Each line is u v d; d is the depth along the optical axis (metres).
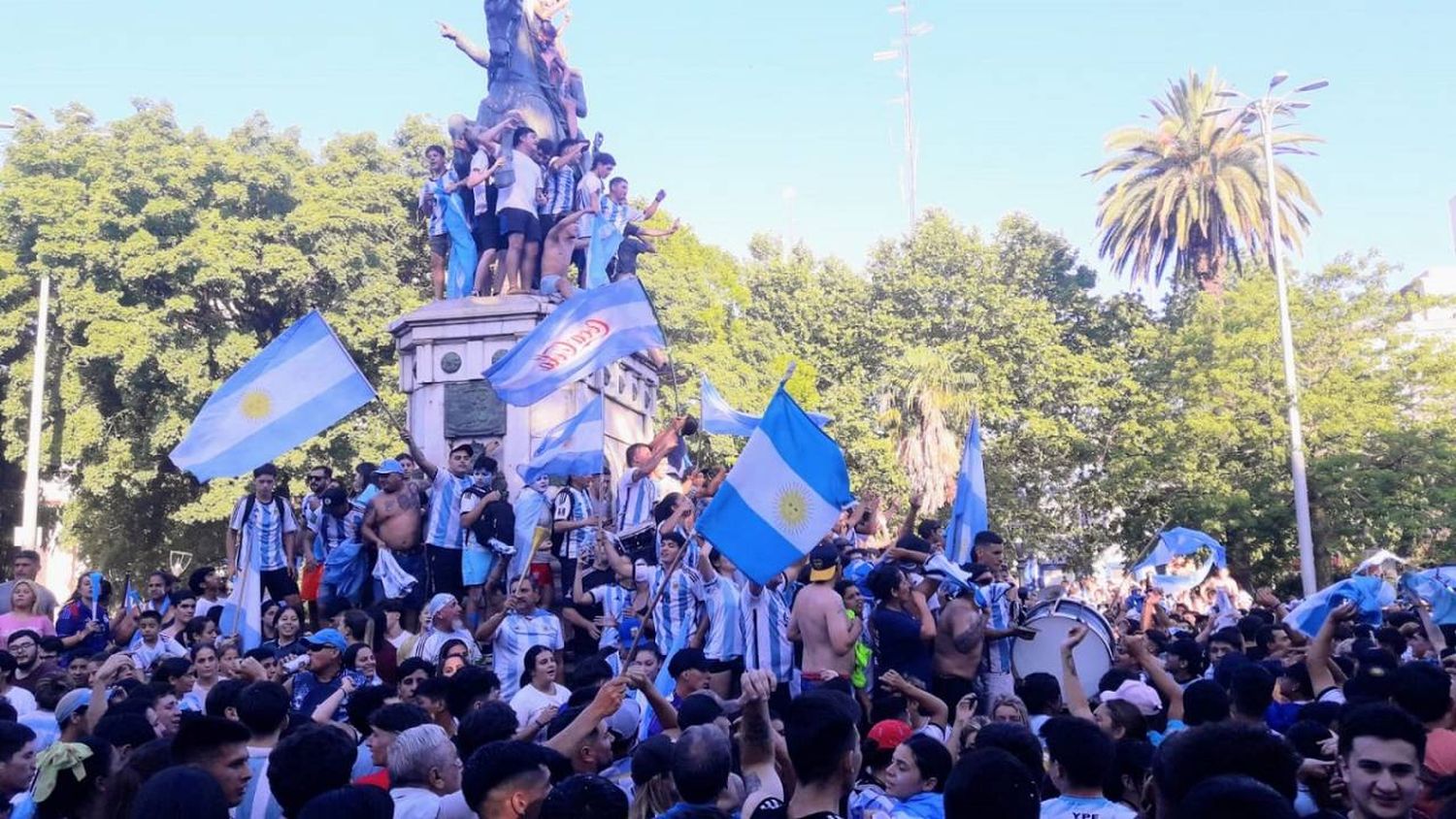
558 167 18.03
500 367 12.77
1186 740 4.12
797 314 45.09
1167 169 43.88
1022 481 41.72
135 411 31.50
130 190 31.09
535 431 16.77
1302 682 8.47
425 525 14.69
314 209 31.56
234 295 31.58
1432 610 14.03
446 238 18.08
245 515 13.87
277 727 6.36
